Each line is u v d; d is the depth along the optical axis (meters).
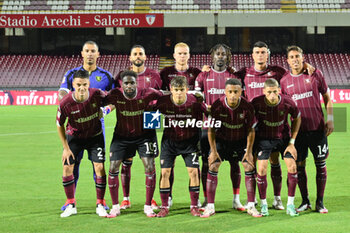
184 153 5.59
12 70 32.28
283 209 5.86
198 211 5.61
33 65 32.75
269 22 31.31
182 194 6.80
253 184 5.57
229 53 6.30
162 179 5.59
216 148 5.71
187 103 5.49
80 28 34.16
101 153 5.68
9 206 6.06
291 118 5.64
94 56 6.18
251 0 34.53
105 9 34.28
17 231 4.92
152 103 5.66
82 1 34.78
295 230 4.87
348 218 5.35
